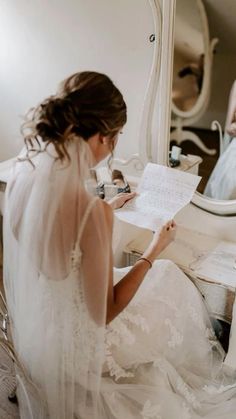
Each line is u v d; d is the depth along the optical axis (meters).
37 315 1.07
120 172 1.69
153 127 1.65
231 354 1.41
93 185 1.14
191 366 1.39
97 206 0.93
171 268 1.41
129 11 1.51
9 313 1.23
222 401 1.31
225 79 1.50
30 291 1.06
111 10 1.55
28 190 0.99
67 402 1.12
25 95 1.98
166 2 1.37
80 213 0.92
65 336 1.04
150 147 1.69
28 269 1.02
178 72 1.54
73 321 1.02
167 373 1.23
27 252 0.99
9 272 1.13
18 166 1.04
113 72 1.67
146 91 1.58
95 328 1.02
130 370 1.21
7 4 1.79
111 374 1.15
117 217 1.35
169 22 1.41
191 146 1.62
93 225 0.92
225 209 1.61
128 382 1.19
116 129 0.96
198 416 1.23
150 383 1.18
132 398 1.15
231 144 1.54
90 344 1.05
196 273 1.50
